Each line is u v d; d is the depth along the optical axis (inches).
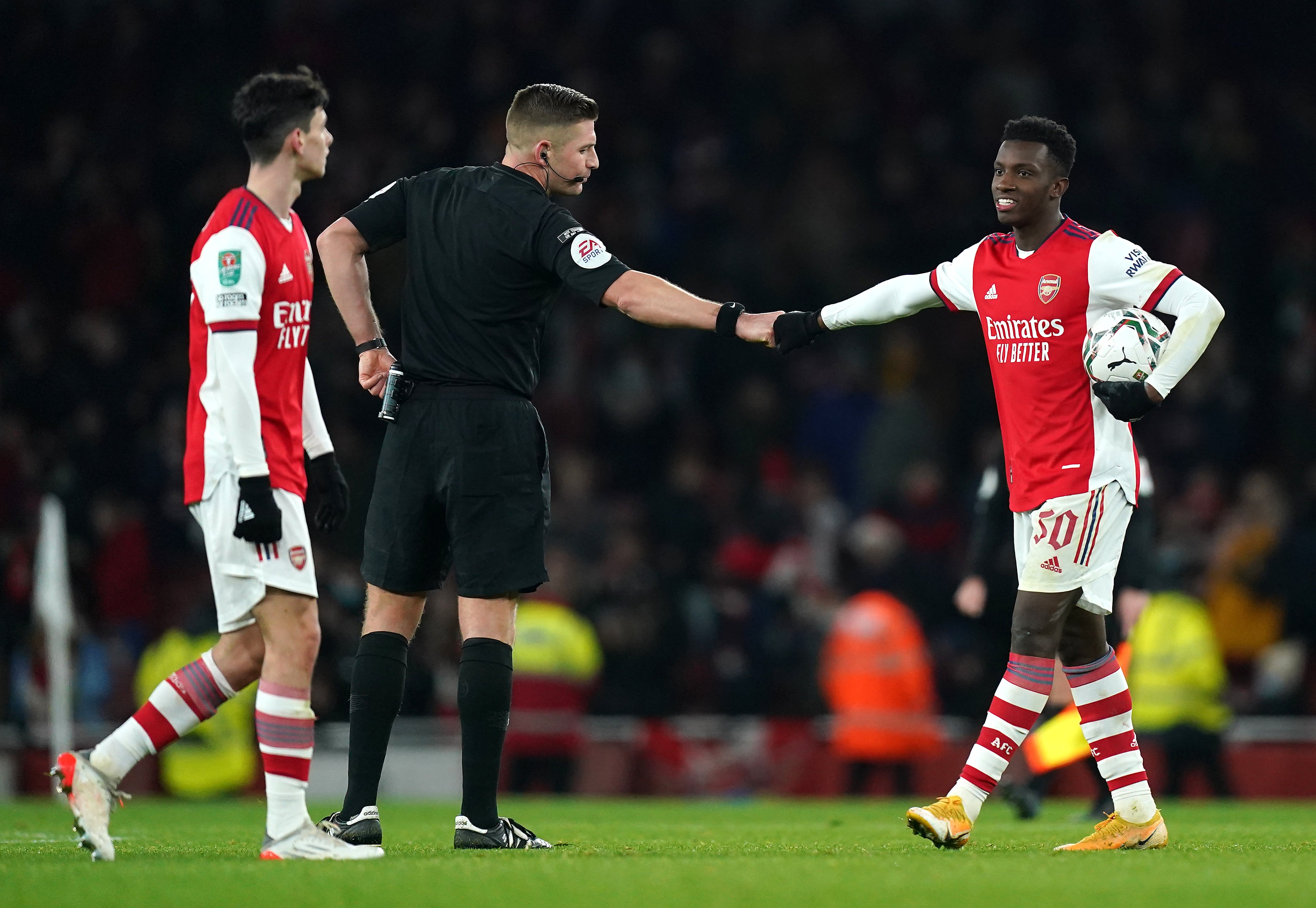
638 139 2817.4
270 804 690.8
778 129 2849.4
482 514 772.0
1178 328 746.8
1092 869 633.6
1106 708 788.0
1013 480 788.0
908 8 3058.6
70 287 2518.5
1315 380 2493.8
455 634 1907.0
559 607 1825.8
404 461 783.7
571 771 1798.7
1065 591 765.9
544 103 801.6
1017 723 763.4
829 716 1951.3
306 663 698.2
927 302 808.3
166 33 2770.7
